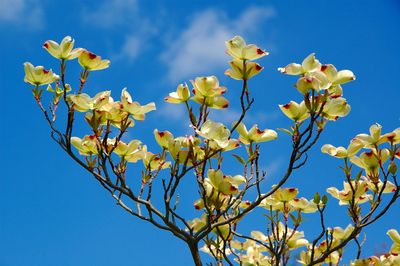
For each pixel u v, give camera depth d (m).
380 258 2.33
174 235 2.18
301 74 2.13
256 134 2.19
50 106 2.17
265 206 2.32
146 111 2.18
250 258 2.39
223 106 2.18
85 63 2.17
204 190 2.14
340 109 2.11
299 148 2.11
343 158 2.20
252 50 2.13
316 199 2.18
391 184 2.24
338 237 2.32
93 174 2.16
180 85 2.17
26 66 2.15
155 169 2.22
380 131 2.16
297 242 2.34
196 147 2.17
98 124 2.15
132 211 2.17
